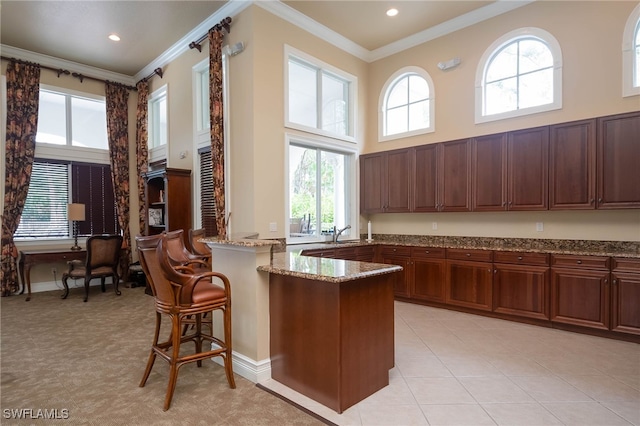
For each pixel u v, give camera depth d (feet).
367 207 18.89
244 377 8.69
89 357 9.98
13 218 18.07
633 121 11.37
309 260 9.55
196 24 16.60
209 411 7.15
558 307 12.14
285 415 7.00
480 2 14.93
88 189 21.12
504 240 15.14
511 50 15.07
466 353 10.14
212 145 15.49
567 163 12.59
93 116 21.77
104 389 8.09
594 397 7.66
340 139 18.22
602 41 12.71
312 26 16.47
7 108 18.11
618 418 6.87
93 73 21.33
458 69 16.43
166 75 20.25
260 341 8.48
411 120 18.40
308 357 7.66
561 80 13.55
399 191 17.48
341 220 19.06
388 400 7.55
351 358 7.28
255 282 8.46
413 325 12.82
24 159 18.48
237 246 8.77
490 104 15.65
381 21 16.38
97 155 21.53
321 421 6.81
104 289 18.79
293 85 16.52
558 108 13.58
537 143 13.30
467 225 16.30
